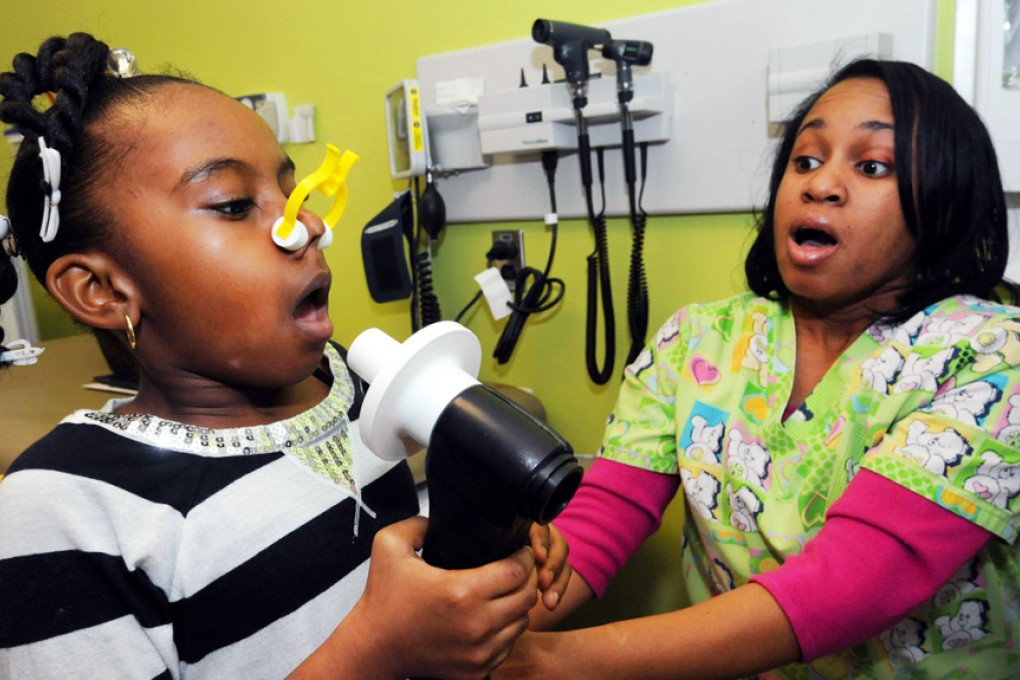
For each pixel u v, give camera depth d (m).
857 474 0.66
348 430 0.60
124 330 0.53
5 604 0.46
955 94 0.69
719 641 0.62
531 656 0.61
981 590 0.69
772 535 0.72
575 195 1.09
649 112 0.98
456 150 1.16
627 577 1.18
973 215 0.69
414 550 0.45
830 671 0.74
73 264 0.51
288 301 0.50
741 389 0.78
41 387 1.19
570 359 1.17
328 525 0.54
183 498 0.50
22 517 0.47
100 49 0.55
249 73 1.39
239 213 0.50
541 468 0.39
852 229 0.68
